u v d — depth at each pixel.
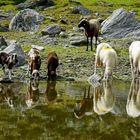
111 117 16.03
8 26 54.25
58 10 68.06
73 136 13.09
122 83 26.73
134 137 13.12
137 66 28.02
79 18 60.31
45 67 30.28
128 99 20.69
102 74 29.09
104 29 48.22
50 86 24.38
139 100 20.45
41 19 53.97
